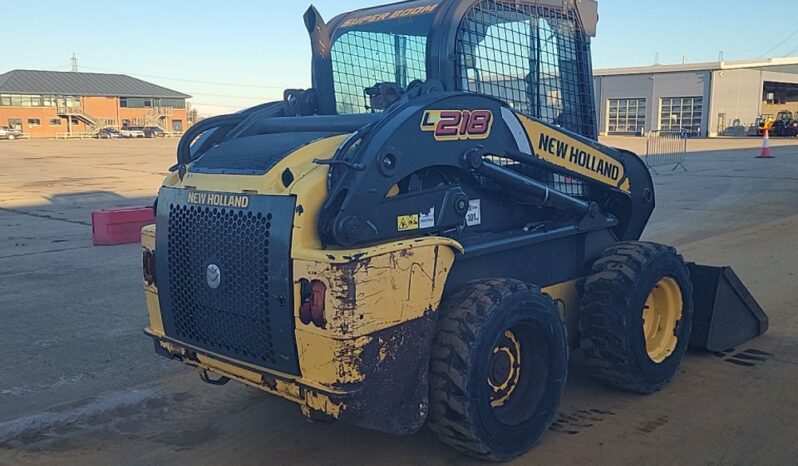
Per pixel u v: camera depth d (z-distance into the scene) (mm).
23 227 13805
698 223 12688
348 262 3219
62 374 5672
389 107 3830
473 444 3748
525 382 4094
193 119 96062
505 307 3773
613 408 4699
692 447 4145
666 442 4211
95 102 86562
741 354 5738
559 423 4477
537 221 4598
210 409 4863
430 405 3738
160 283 4094
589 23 5059
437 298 3648
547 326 4039
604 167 4926
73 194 19547
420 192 3672
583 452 4090
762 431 4344
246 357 3703
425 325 3596
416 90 3891
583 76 5074
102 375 5637
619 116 57906
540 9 4719
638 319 4645
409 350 3523
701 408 4688
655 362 4848
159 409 4883
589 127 5152
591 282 4676
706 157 29031
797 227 11891
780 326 6457
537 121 4367
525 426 3973
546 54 4789
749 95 53938
